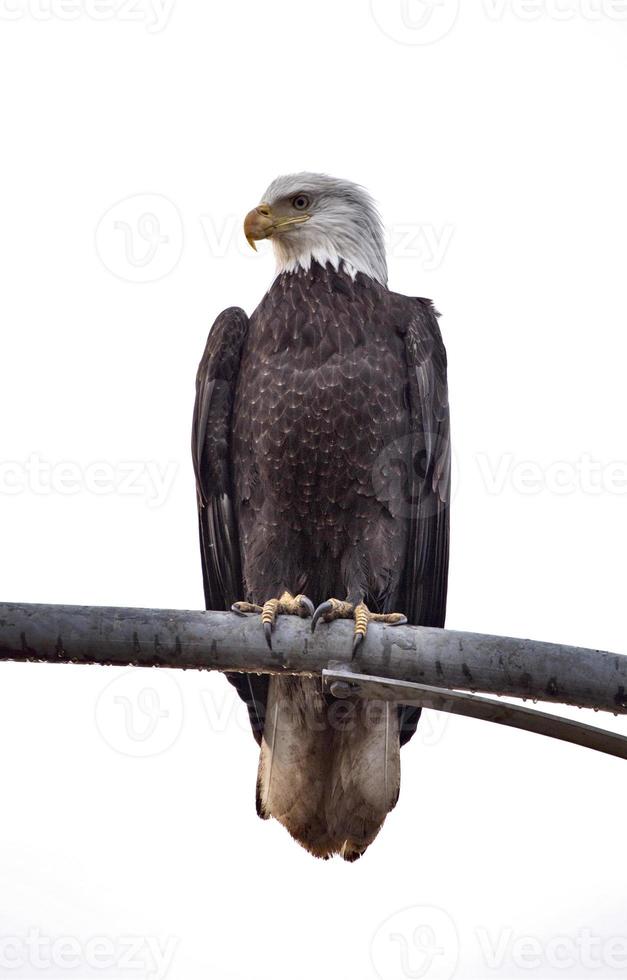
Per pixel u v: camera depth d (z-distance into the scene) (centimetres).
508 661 783
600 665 766
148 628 808
